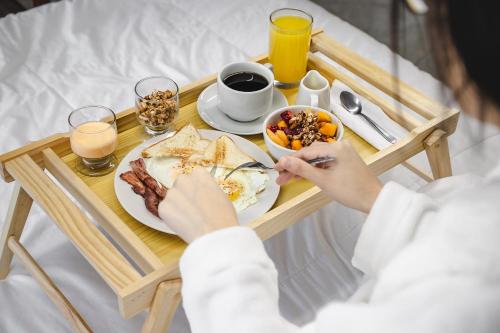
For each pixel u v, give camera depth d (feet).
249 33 6.80
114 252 3.09
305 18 4.60
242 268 1.93
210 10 7.11
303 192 3.47
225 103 4.00
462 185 2.95
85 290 4.28
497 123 1.24
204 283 1.95
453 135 5.21
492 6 1.13
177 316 4.12
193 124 4.15
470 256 1.46
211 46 6.56
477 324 1.40
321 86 4.23
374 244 2.30
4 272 4.33
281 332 1.88
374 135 4.00
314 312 4.22
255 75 4.17
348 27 6.98
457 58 1.20
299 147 3.69
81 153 3.58
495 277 1.42
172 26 6.80
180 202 2.41
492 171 1.65
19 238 4.18
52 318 4.13
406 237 2.22
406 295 1.49
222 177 3.57
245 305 1.88
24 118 5.50
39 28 6.50
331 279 4.44
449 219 1.55
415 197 2.26
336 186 2.77
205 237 2.03
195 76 6.14
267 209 3.42
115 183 3.52
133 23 6.77
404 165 5.13
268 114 4.22
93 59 6.25
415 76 4.54
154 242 3.27
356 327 1.55
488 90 1.18
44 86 5.86
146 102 3.92
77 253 4.53
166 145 3.74
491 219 1.50
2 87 5.78
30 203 3.93
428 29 1.24
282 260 4.53
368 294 2.42
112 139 3.62
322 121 3.89
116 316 4.16
